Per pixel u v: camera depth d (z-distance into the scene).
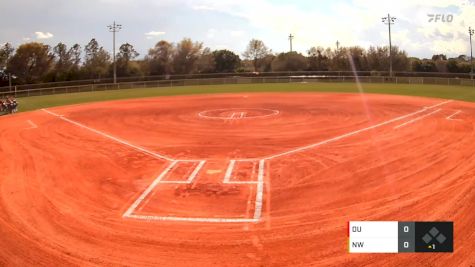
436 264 7.75
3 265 8.13
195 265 7.99
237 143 18.50
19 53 96.25
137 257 8.36
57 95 53.28
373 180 12.50
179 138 20.11
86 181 13.33
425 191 11.38
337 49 88.94
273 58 100.06
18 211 10.87
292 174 13.43
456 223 9.34
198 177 13.46
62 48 103.25
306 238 8.91
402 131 19.95
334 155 15.66
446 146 16.53
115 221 10.12
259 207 10.75
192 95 45.06
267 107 31.39
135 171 14.34
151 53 97.44
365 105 30.94
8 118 29.56
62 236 9.36
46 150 18.05
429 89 44.22
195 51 98.94
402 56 84.00
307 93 43.03
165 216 10.36
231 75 76.12
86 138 20.69
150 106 34.81
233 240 8.96
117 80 73.81
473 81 47.06
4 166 15.47
